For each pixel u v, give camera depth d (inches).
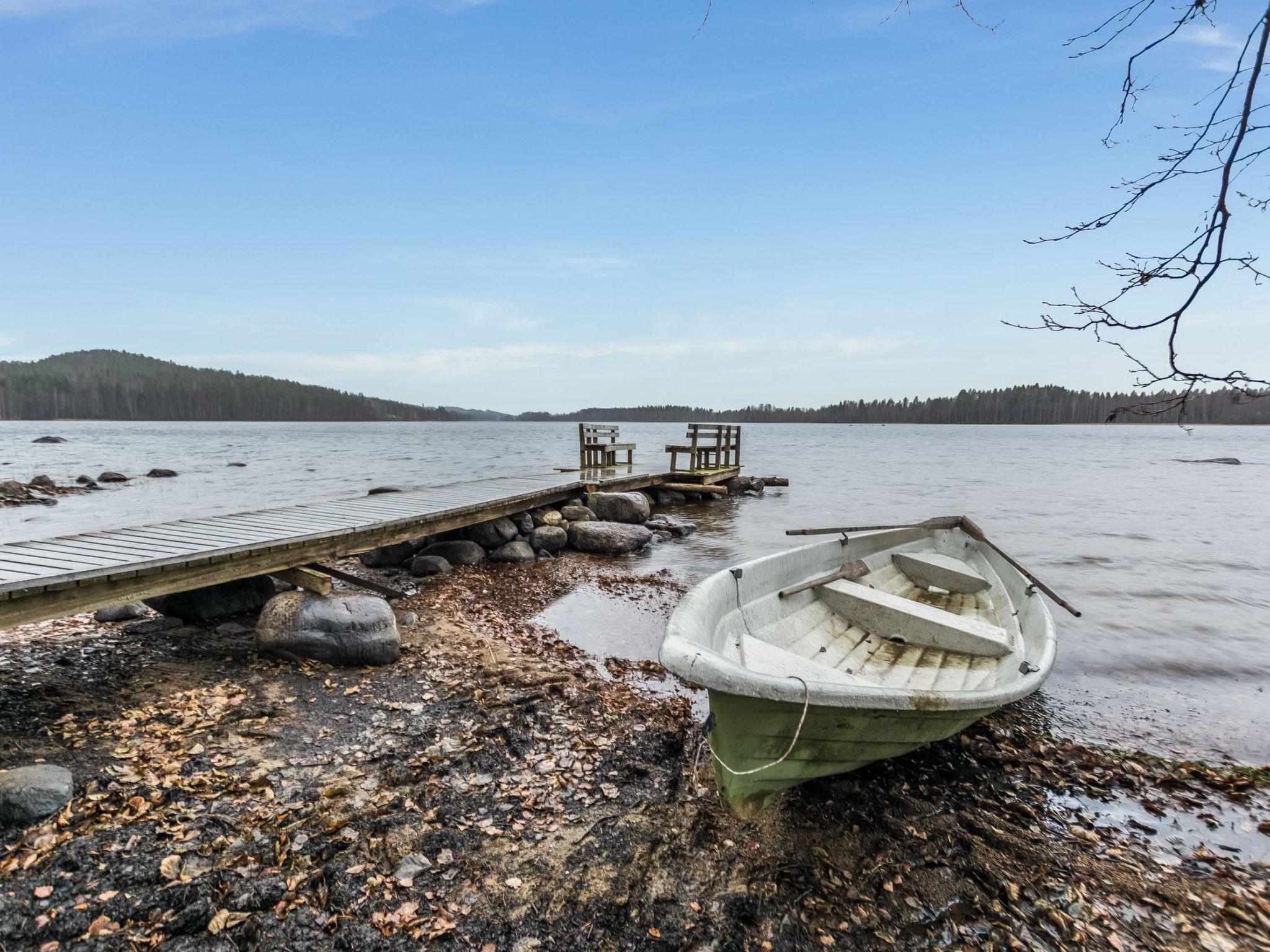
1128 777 207.2
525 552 490.6
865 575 305.4
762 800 167.0
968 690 173.6
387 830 162.1
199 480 1231.5
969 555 362.0
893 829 175.8
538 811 174.6
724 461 1098.1
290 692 232.2
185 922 130.8
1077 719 248.4
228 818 161.0
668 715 235.5
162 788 169.3
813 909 146.4
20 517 768.9
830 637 248.2
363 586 334.3
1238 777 208.7
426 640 297.0
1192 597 441.4
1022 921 146.0
